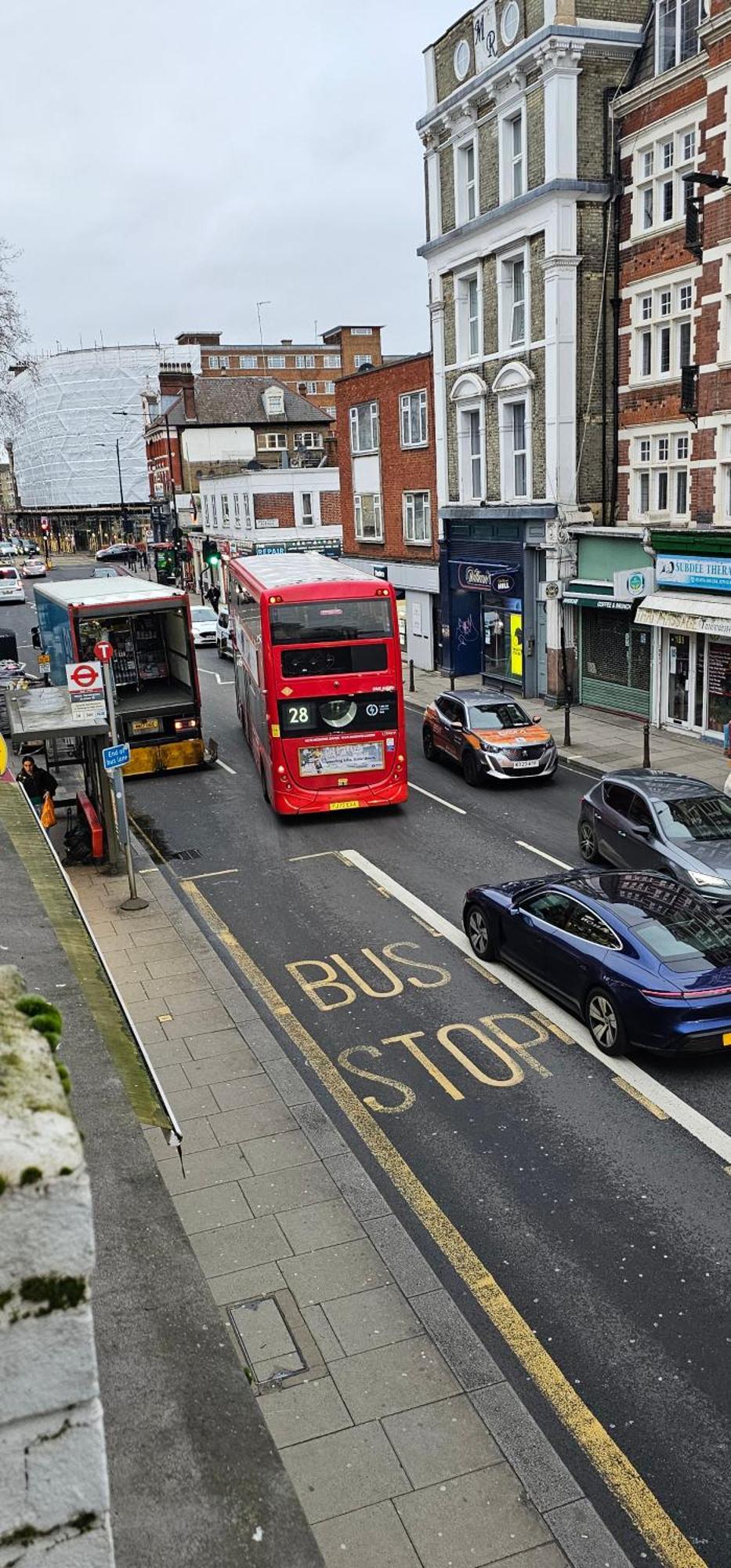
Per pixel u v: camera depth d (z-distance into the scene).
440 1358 6.80
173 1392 2.99
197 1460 2.77
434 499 34.62
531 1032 11.50
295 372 111.94
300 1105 10.04
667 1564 5.50
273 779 19.89
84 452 119.00
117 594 24.08
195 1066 10.90
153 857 18.45
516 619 30.78
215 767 24.95
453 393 31.92
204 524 67.06
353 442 40.59
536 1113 9.91
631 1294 7.51
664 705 25.64
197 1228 8.19
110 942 14.49
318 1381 6.61
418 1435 6.20
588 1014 11.16
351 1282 7.54
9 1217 1.40
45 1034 1.86
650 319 25.80
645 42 25.59
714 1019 10.23
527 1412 6.38
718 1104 9.96
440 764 24.52
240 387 74.50
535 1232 8.23
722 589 22.27
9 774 9.95
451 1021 11.85
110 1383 3.04
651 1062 10.78
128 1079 4.50
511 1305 7.43
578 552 27.66
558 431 27.09
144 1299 3.35
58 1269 1.44
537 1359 6.93
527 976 12.49
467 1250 8.03
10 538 144.50
